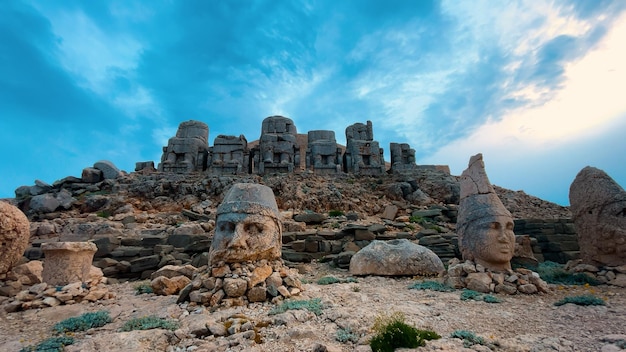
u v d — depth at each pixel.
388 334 4.93
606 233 9.95
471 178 10.01
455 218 19.16
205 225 15.78
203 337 5.71
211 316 6.62
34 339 6.03
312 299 7.54
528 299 7.93
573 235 14.95
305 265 12.96
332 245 14.20
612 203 10.04
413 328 5.19
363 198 21.80
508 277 8.74
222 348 5.22
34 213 19.44
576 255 13.62
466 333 5.30
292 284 8.23
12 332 6.51
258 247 8.22
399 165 28.11
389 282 10.12
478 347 4.77
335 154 27.41
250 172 27.16
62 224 17.20
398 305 7.18
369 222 17.77
